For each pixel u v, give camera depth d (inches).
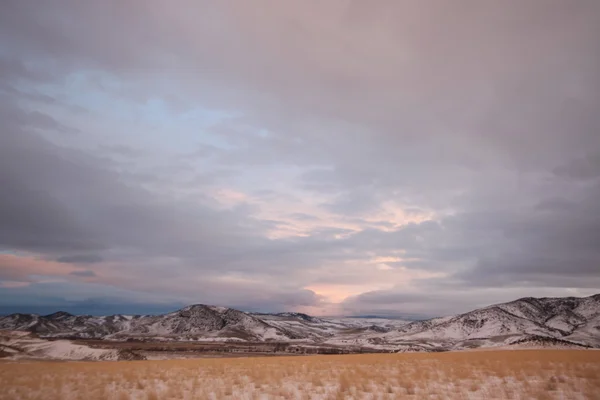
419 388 722.8
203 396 677.3
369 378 873.5
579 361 1091.9
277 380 876.0
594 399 595.5
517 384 738.2
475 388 695.1
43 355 3745.1
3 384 874.8
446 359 1360.7
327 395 674.2
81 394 733.3
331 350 7273.6
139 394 744.3
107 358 3727.9
